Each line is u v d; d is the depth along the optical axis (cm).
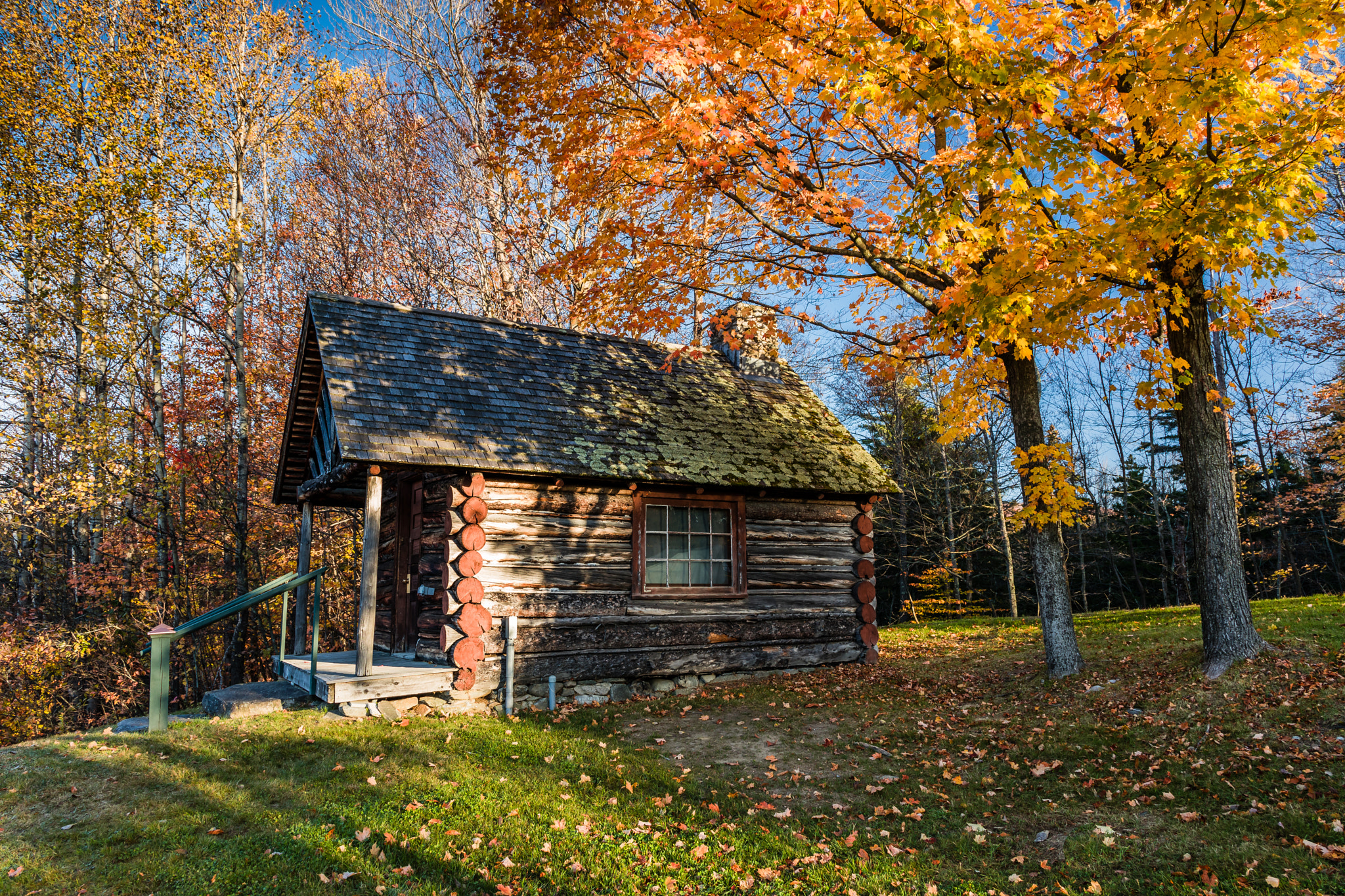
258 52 1791
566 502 996
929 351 1052
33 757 666
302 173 2219
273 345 2052
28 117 1502
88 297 1636
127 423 1669
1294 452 2503
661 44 710
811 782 640
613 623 1004
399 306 1119
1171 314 789
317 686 853
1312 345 1883
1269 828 477
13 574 1705
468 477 928
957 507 2805
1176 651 905
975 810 566
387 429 895
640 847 502
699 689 1042
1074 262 636
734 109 762
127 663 1627
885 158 906
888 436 2920
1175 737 654
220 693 907
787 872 468
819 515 1207
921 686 1002
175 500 1822
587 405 1116
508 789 606
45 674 1545
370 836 503
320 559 1966
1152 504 3083
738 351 1401
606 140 991
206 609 1852
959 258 689
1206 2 552
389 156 2144
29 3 1552
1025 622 1881
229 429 1917
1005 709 835
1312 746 579
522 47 953
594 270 1183
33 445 1711
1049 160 589
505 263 1970
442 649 923
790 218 946
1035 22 705
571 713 900
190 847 486
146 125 1597
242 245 1766
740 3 724
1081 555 2894
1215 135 678
